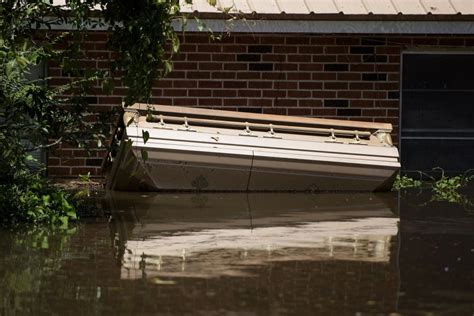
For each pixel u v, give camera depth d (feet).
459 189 63.52
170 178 58.85
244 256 36.35
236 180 59.62
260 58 67.92
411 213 50.06
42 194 48.47
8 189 47.60
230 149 58.90
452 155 70.59
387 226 44.96
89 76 46.19
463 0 67.62
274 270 33.63
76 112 50.37
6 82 47.57
